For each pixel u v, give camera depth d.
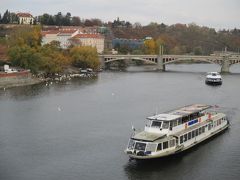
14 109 149.75
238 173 88.44
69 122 130.38
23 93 188.75
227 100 176.00
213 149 102.88
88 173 88.25
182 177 86.38
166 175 87.25
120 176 86.69
